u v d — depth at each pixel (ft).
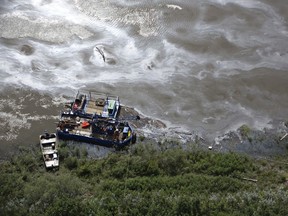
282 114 213.25
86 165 184.55
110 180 174.09
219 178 174.50
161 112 210.79
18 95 213.25
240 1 258.57
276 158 193.36
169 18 247.50
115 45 234.17
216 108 213.46
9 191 166.30
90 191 169.68
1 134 199.00
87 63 226.17
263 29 247.09
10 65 223.71
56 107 209.67
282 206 157.79
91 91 215.72
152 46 234.99
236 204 159.33
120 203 157.79
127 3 252.42
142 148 193.57
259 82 224.12
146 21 245.45
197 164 185.06
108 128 198.80
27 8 247.91
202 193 166.71
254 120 209.97
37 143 196.75
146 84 219.61
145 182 170.60
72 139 198.90
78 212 151.94
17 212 154.20
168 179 172.96
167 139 199.52
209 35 241.35
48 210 152.25
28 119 204.74
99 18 245.45
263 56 235.20
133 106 211.82
